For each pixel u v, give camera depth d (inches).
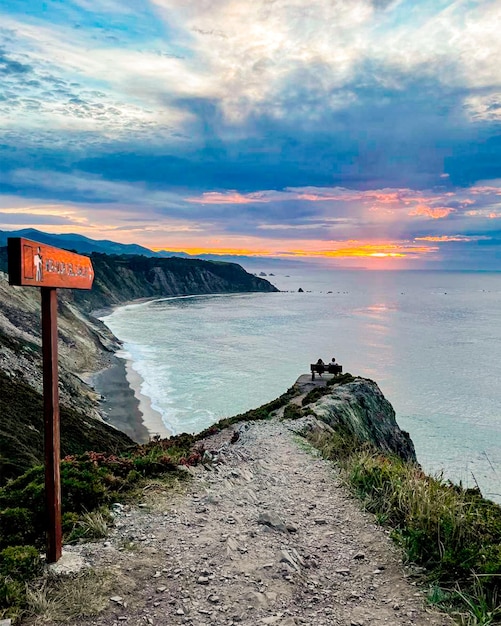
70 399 1590.8
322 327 4608.8
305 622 175.6
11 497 245.3
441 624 173.9
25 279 169.8
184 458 393.1
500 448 1413.6
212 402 1913.1
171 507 282.0
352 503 314.5
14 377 1389.0
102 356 2923.2
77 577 190.5
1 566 192.2
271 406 972.6
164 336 4028.1
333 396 971.3
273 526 263.7
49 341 199.8
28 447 826.2
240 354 3097.9
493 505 272.2
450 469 1256.8
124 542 228.8
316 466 422.9
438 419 1699.1
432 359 2925.7
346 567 224.1
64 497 263.4
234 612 178.7
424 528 241.0
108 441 1204.5
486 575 191.8
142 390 2142.0
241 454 453.1
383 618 179.0
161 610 176.4
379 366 2704.2
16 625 158.9
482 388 2166.6
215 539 241.1
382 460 430.0
